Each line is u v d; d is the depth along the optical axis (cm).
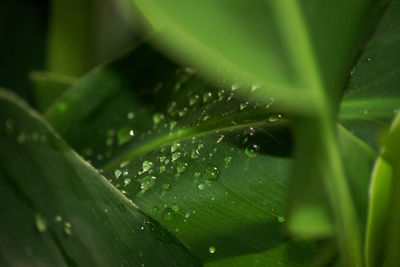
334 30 33
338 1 33
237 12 27
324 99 33
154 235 39
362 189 39
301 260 41
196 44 27
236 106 43
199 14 26
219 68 30
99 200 38
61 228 36
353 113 43
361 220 39
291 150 41
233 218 41
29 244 34
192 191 42
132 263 38
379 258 38
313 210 34
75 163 38
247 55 27
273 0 29
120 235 38
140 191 42
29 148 36
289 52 30
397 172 37
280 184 41
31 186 35
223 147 42
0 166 35
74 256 36
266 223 41
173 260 39
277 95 32
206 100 44
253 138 42
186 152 43
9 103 36
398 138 36
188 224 41
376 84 43
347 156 40
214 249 41
